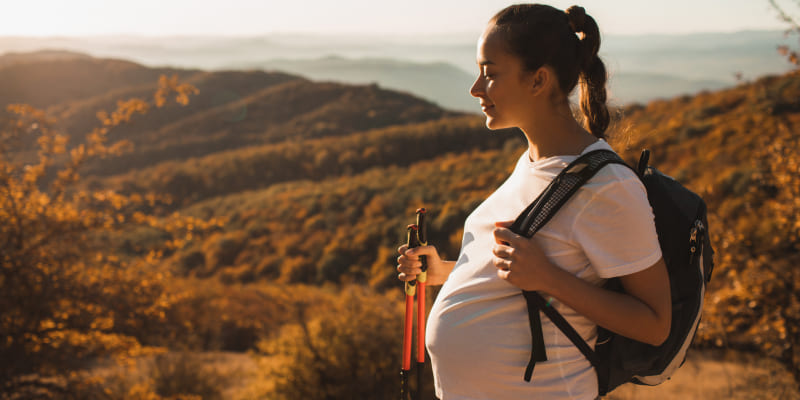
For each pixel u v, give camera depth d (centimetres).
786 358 486
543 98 95
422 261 123
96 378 625
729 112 3331
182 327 857
